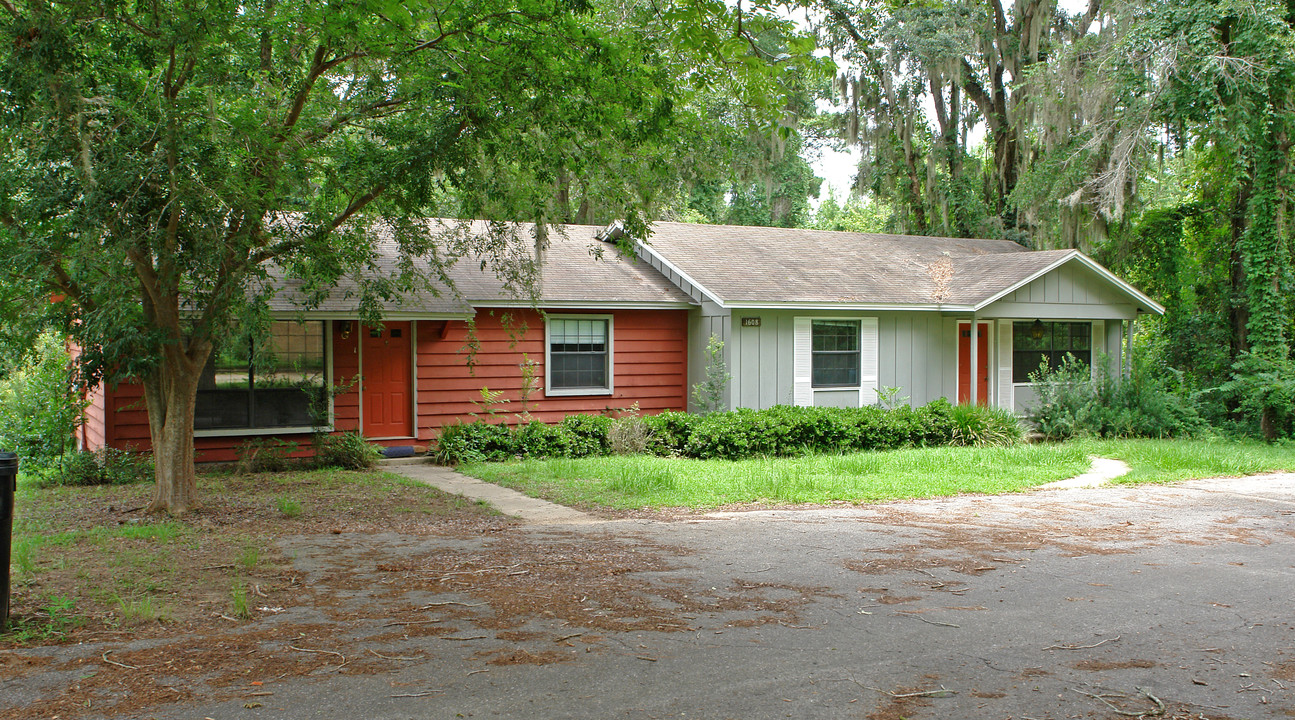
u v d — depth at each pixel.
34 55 7.27
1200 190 21.38
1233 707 4.02
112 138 7.91
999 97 26.84
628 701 4.01
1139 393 18.58
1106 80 19.11
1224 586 6.32
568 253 18.19
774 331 16.91
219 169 8.13
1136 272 22.28
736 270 17.64
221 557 7.11
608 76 9.16
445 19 8.88
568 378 16.70
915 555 7.30
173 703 3.90
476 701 3.98
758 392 16.78
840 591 6.07
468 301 15.11
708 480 11.66
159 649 4.65
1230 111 17.02
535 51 8.73
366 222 10.80
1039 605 5.76
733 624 5.24
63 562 6.87
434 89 9.15
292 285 13.97
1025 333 19.50
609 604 5.66
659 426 15.05
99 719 3.71
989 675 4.41
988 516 9.40
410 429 15.51
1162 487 11.93
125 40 8.27
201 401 13.83
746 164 24.39
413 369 15.39
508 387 16.14
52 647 4.68
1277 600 5.94
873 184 26.92
